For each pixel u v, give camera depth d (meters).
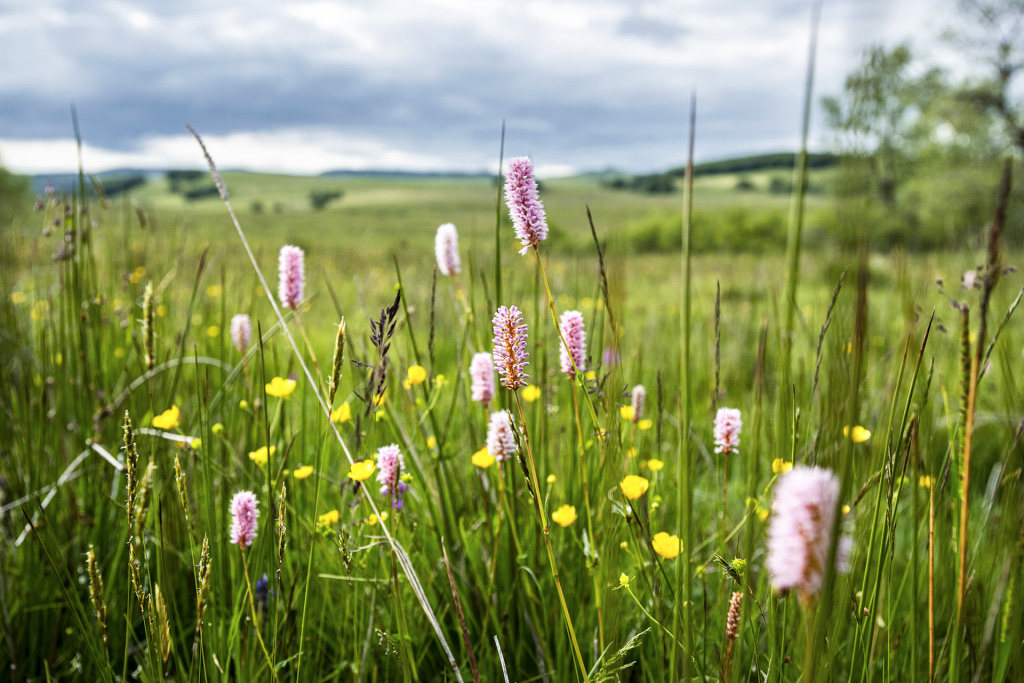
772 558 0.74
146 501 1.48
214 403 2.88
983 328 1.21
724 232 37.94
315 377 3.56
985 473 2.95
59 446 2.68
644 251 37.66
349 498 2.14
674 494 2.52
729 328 5.76
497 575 2.12
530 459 1.38
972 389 1.18
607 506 1.85
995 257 1.33
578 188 126.31
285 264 1.93
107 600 2.16
